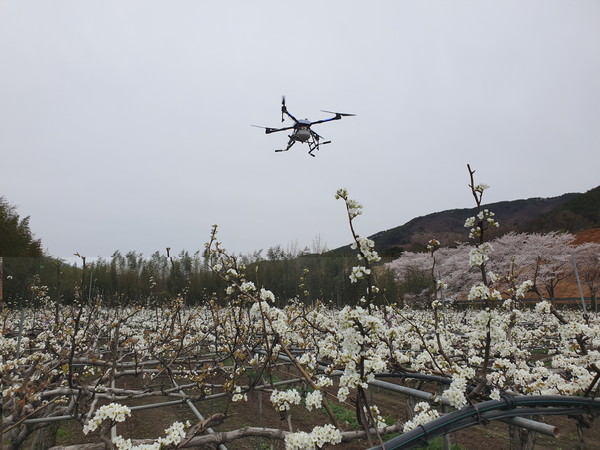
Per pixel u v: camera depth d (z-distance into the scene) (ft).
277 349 12.26
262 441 18.03
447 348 14.60
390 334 8.90
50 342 14.94
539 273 56.85
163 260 50.03
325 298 45.09
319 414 22.30
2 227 37.42
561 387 9.43
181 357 18.37
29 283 24.00
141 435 19.44
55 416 11.11
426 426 6.33
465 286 64.23
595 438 9.68
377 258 7.19
